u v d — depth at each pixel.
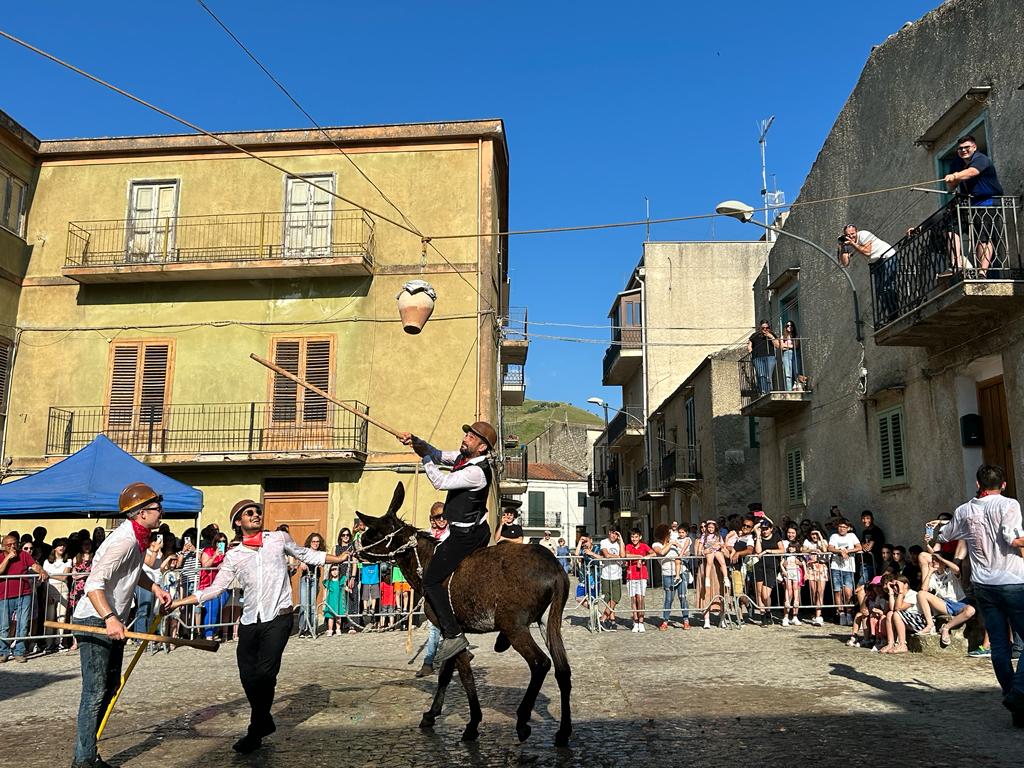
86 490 12.46
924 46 12.43
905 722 6.25
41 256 19.25
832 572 12.91
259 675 5.95
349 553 7.12
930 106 12.25
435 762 5.52
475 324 18.08
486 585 5.96
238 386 18.41
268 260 17.92
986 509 6.34
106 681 5.64
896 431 13.19
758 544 13.52
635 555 13.48
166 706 7.66
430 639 8.76
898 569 10.39
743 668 8.93
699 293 31.94
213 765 5.58
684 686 7.97
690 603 17.30
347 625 14.17
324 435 17.92
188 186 19.14
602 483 45.09
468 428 6.48
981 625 9.44
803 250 17.16
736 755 5.47
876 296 12.50
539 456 74.06
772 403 16.88
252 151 19.17
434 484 6.32
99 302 18.98
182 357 18.64
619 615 15.24
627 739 5.96
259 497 17.97
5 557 11.70
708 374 24.61
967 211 10.16
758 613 13.70
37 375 18.80
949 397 11.70
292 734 6.42
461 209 18.48
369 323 18.31
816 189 16.53
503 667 9.50
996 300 9.93
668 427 30.31
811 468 16.56
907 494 12.83
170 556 12.77
